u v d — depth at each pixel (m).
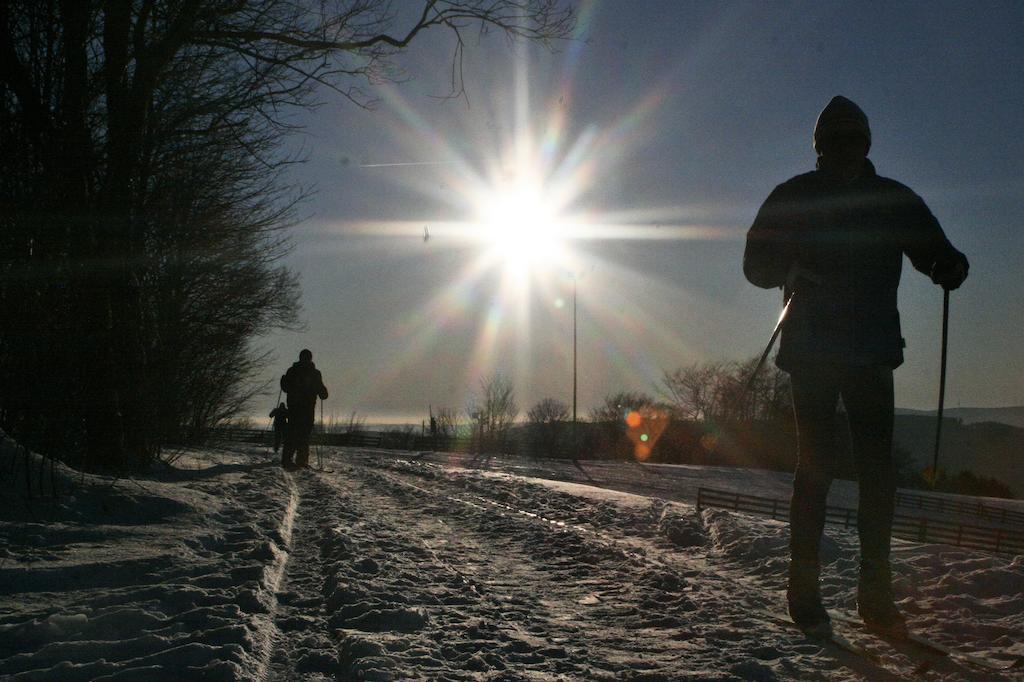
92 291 8.55
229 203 13.31
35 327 7.55
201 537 5.95
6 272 7.30
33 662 3.21
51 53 9.02
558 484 11.89
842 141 4.05
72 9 8.88
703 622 4.03
